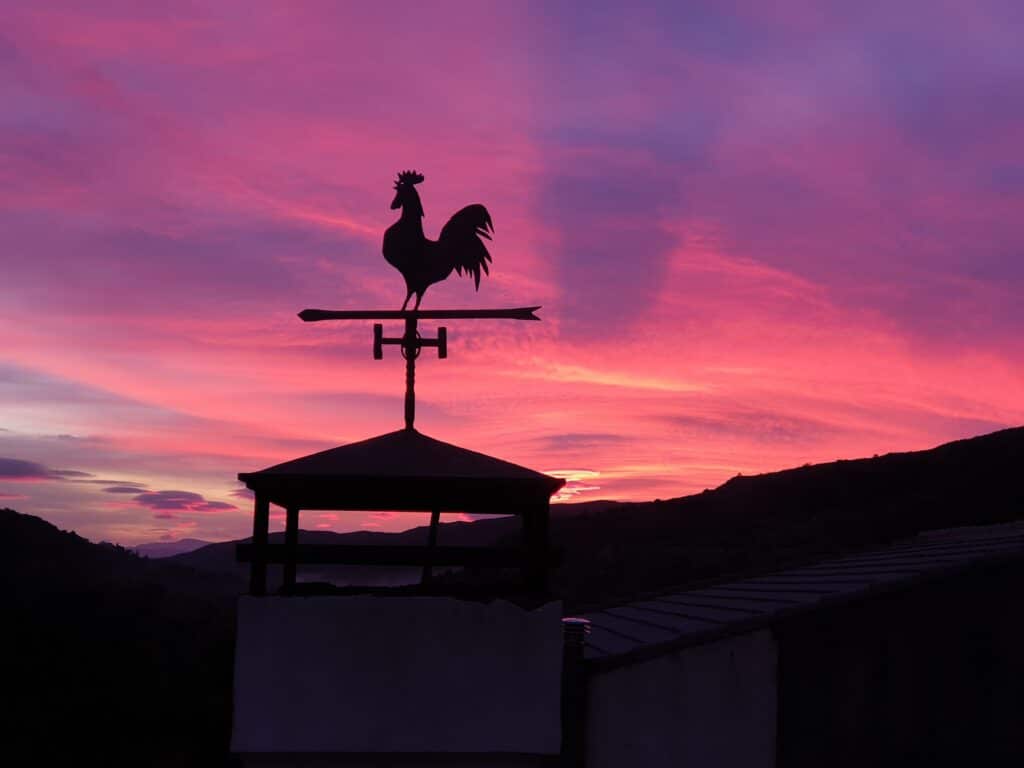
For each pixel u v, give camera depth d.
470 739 7.08
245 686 7.01
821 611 9.06
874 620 9.16
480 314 7.95
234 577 50.62
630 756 8.66
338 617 7.13
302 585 7.59
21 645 28.36
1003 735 9.03
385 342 8.02
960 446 61.50
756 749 8.82
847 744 8.88
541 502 7.57
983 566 9.20
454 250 8.10
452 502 7.71
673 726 8.78
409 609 7.18
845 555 15.80
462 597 7.56
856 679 9.02
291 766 7.07
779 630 9.04
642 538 53.06
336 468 7.34
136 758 22.19
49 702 25.02
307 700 7.03
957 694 9.09
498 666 7.17
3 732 23.00
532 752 7.09
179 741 23.42
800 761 8.79
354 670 7.09
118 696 25.81
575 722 8.16
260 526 7.31
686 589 16.19
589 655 9.38
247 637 7.07
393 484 7.23
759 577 15.76
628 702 8.77
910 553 12.66
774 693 8.92
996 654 9.20
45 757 22.22
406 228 8.10
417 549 7.49
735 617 9.66
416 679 7.11
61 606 33.44
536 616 7.25
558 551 7.52
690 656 8.93
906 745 8.98
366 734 7.02
